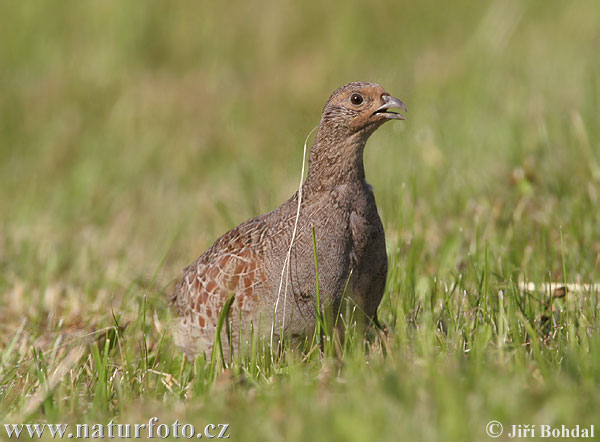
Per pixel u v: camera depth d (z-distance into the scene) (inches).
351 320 516.4
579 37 1261.1
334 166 505.7
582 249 649.0
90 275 743.7
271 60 1339.8
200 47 1368.1
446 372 424.5
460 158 860.0
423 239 673.6
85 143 1117.1
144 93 1224.8
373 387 416.2
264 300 506.0
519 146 850.8
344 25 1368.1
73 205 966.4
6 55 1317.7
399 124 902.4
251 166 962.1
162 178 1023.6
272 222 518.0
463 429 371.9
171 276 707.4
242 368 502.6
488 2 1422.2
